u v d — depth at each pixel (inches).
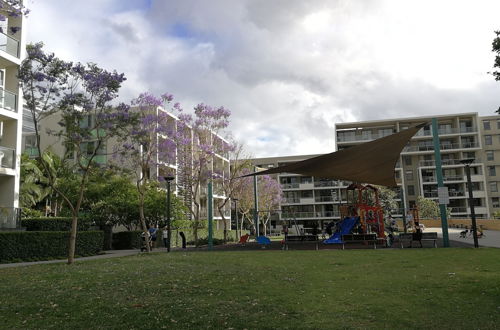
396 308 270.4
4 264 635.5
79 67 589.0
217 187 1728.6
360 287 343.6
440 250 666.2
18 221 805.9
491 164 2652.6
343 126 2795.3
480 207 2591.0
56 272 466.9
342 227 998.4
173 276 407.8
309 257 603.2
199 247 1006.4
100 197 1103.0
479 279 364.2
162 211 1168.8
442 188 756.6
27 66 561.0
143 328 233.9
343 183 2908.5
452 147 2667.3
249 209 2034.9
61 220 901.2
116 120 629.3
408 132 622.2
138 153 939.3
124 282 374.6
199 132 1208.8
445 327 227.6
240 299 300.8
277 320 245.1
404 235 959.6
